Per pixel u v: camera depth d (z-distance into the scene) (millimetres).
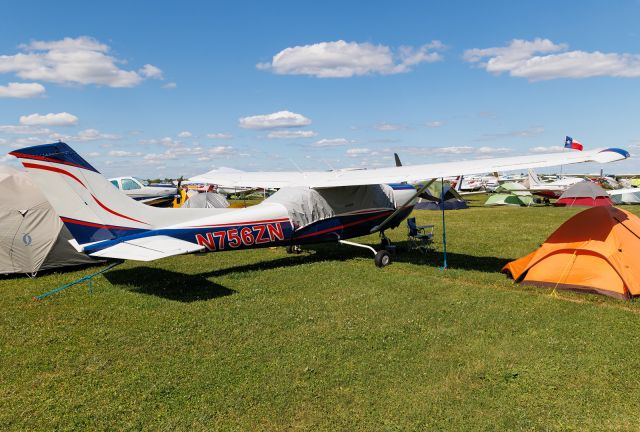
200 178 12766
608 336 5082
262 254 11094
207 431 3451
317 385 4094
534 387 4000
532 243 11867
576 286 6902
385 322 5684
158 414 3693
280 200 9227
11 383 4312
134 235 7617
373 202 10148
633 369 4289
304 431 3432
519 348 4801
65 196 7105
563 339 5016
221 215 8359
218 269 9227
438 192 13602
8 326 5852
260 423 3543
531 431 3375
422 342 5008
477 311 6043
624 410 3623
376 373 4305
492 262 9477
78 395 4047
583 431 3363
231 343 5109
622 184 43688
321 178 10008
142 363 4648
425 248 11016
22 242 8797
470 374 4246
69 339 5367
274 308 6344
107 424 3580
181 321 5891
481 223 16922
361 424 3500
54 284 8195
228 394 3979
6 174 9188
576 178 33656
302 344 5020
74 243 7172
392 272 8641
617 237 6820
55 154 7020
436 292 7086
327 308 6312
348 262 9867
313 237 9438
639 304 6266
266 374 4320
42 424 3604
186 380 4250
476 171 7668
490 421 3500
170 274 8773
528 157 7738
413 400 3816
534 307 6195
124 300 6941
